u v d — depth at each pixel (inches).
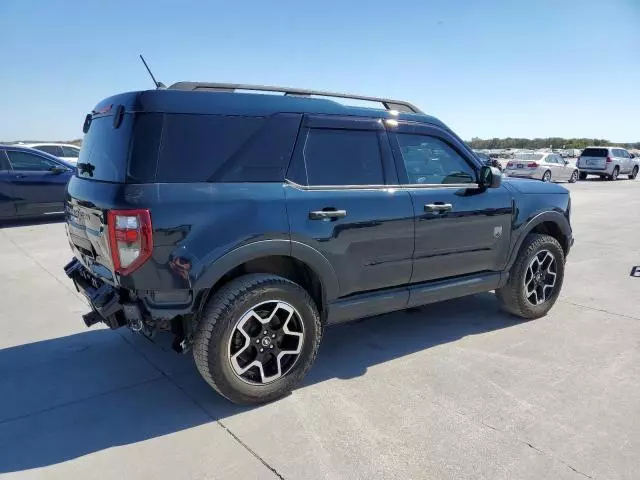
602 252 308.2
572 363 146.2
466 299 209.6
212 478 96.0
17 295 211.3
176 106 112.3
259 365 120.2
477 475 96.4
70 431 112.1
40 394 128.9
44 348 157.9
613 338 165.8
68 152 668.7
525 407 121.3
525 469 98.2
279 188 120.9
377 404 122.7
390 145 143.0
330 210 126.8
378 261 138.3
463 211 153.8
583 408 120.8
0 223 402.6
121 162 109.5
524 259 173.9
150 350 156.4
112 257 106.8
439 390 129.9
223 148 115.7
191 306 110.7
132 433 111.3
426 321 182.5
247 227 114.0
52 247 308.2
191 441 108.1
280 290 119.0
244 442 107.4
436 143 155.6
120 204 104.3
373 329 174.7
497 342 162.4
